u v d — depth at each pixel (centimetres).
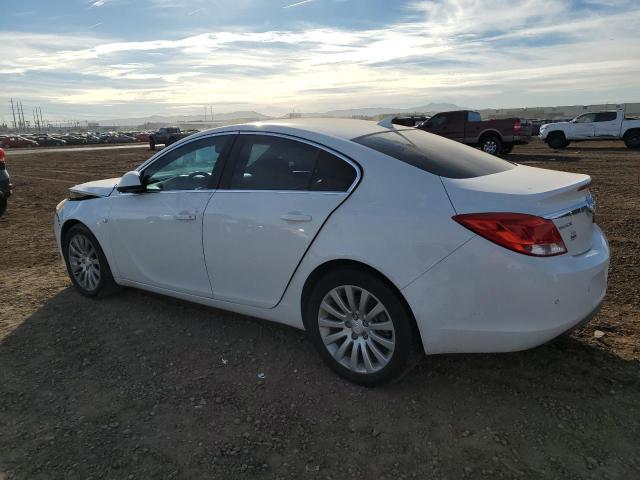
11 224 848
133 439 280
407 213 295
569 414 291
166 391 326
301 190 337
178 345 387
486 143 2031
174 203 398
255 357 368
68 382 338
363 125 376
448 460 258
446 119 2081
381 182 310
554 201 288
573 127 2459
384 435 279
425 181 301
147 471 255
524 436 274
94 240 462
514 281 273
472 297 281
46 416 302
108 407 310
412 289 291
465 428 282
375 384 318
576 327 294
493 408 300
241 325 420
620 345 366
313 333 338
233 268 367
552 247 277
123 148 4234
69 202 491
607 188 1062
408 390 321
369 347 318
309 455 265
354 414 298
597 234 333
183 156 407
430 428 284
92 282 475
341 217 313
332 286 322
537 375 332
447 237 282
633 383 319
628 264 543
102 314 446
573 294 280
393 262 294
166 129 5297
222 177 378
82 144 6569
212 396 319
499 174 328
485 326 282
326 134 344
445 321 288
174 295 419
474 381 328
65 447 274
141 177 427
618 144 2720
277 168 353
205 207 376
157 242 411
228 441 277
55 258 626
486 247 275
